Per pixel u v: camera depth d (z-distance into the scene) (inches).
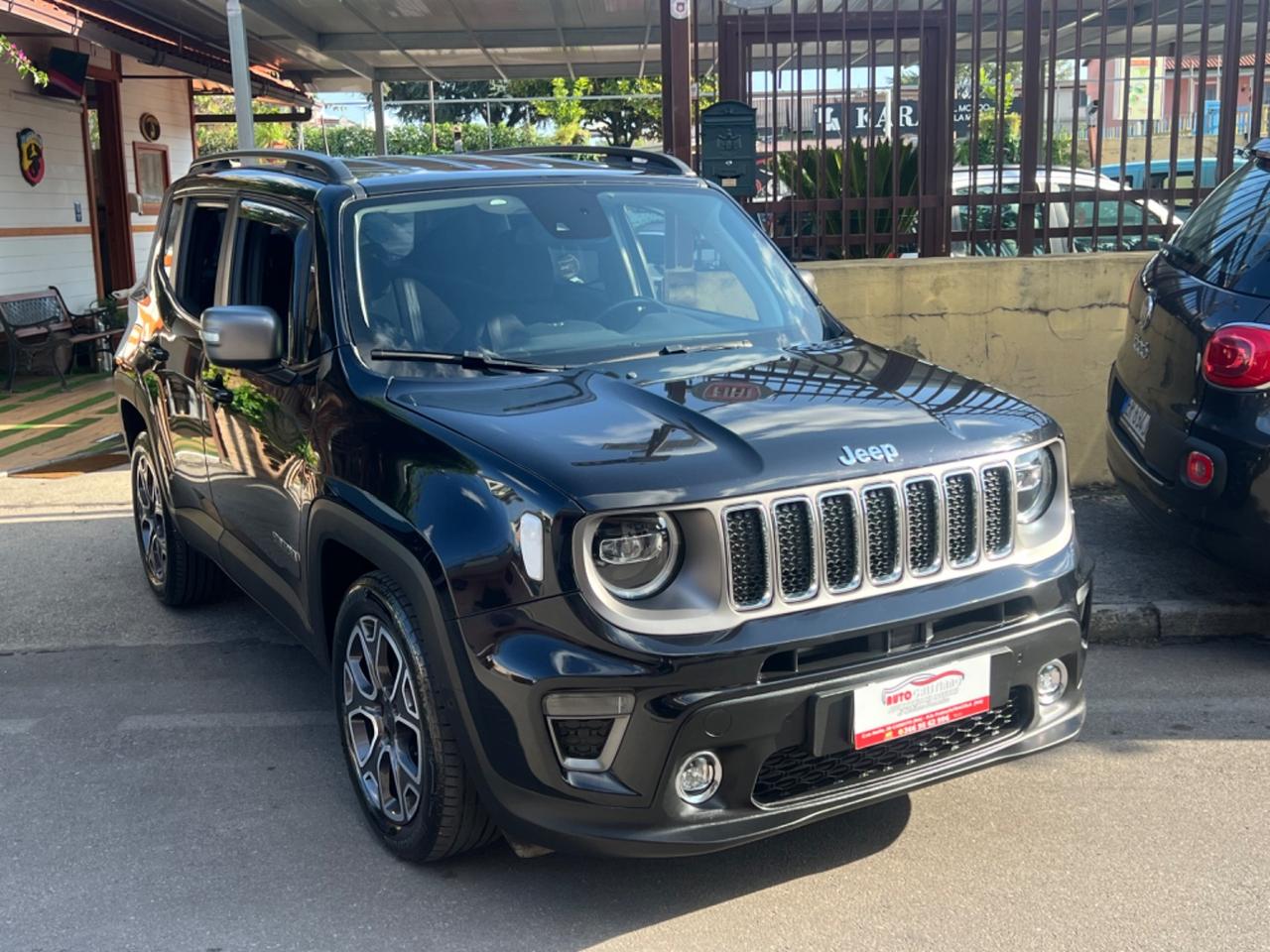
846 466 125.0
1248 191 202.7
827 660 122.3
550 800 119.9
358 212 165.5
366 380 148.3
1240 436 184.9
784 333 170.7
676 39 280.1
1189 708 180.9
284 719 185.5
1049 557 137.6
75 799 160.7
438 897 135.9
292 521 159.6
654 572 119.3
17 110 529.7
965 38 386.9
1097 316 271.4
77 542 280.8
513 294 162.9
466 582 122.4
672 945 126.1
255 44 586.6
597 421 131.4
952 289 269.7
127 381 230.1
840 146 299.3
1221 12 362.0
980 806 153.3
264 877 140.9
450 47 578.6
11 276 526.3
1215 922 127.4
